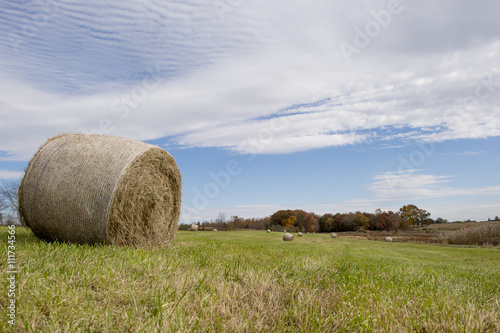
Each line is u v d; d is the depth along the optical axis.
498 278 5.64
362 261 6.88
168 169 6.86
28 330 1.81
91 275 2.88
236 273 3.56
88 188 5.48
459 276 5.44
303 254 7.52
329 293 3.01
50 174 5.70
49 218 5.67
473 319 2.45
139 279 2.98
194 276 3.21
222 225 35.94
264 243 14.05
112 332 1.95
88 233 5.55
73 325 1.92
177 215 7.28
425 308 2.66
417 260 9.50
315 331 2.15
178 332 1.94
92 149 5.84
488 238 20.52
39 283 2.48
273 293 2.89
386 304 2.71
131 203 5.84
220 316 2.31
